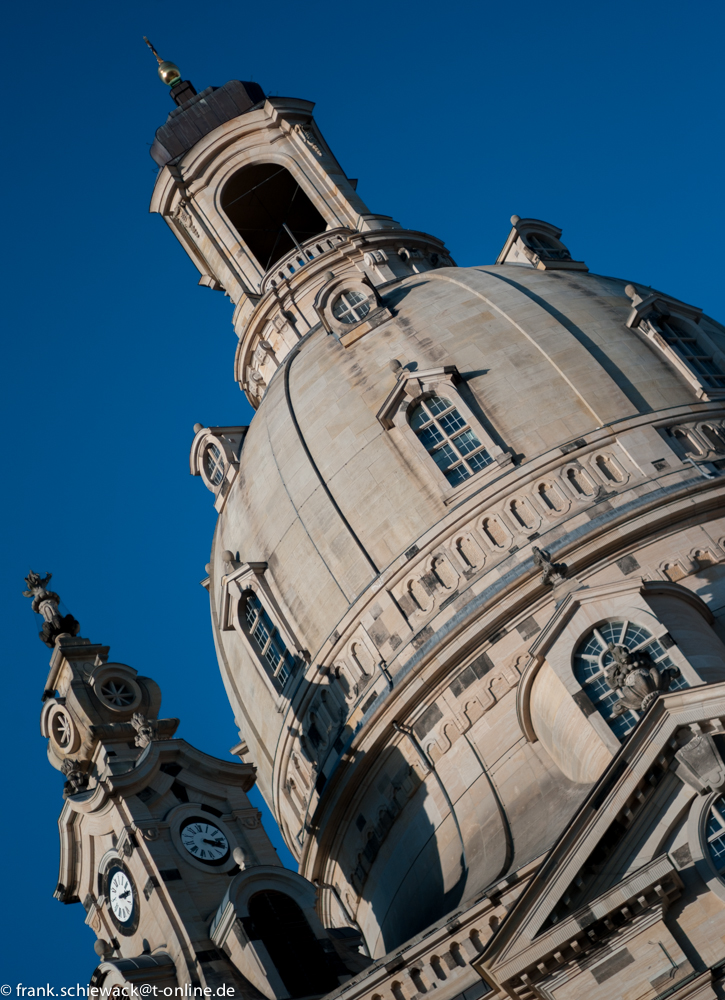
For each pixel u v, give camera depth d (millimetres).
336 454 61250
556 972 40094
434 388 60094
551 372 60219
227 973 45688
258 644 62656
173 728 54594
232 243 81688
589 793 41469
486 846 48656
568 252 72812
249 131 83500
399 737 54531
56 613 58969
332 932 48781
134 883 48906
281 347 75625
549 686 48562
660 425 58219
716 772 40812
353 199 81750
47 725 54656
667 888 39875
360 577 58156
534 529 55562
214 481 69438
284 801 60875
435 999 42062
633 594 48156
